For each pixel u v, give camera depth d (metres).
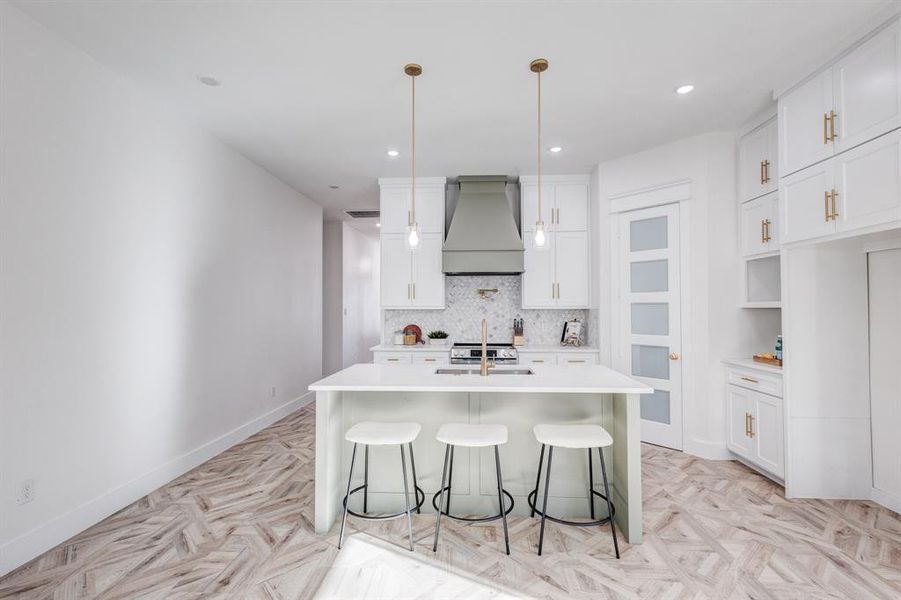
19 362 2.09
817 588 1.89
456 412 2.62
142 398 2.86
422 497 2.60
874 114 2.20
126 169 2.74
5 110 2.04
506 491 2.60
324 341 7.22
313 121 3.36
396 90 2.88
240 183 4.04
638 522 2.26
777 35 2.31
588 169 4.52
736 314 3.53
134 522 2.49
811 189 2.60
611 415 2.57
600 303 4.31
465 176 4.70
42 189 2.21
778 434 2.90
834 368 2.74
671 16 2.16
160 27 2.22
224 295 3.78
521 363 4.40
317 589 1.90
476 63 2.56
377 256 9.67
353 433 2.25
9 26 2.05
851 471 2.73
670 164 3.79
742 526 2.43
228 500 2.78
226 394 3.81
